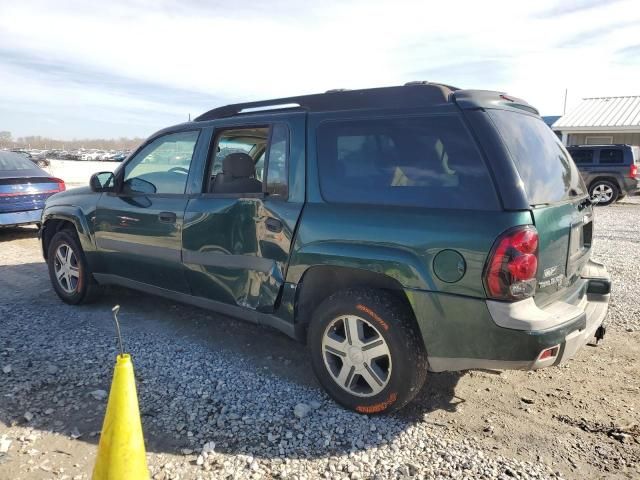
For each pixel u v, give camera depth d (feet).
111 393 7.73
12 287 20.25
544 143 11.21
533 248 9.08
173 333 15.31
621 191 53.47
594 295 11.82
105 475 7.61
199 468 9.06
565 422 10.61
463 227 9.30
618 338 15.03
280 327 12.11
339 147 11.21
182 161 14.25
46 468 8.96
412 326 10.12
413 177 10.17
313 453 9.55
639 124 79.05
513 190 9.16
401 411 11.03
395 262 9.86
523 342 8.99
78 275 17.31
